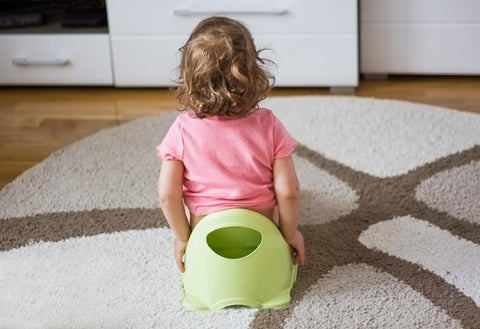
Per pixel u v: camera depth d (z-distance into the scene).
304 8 2.72
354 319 1.69
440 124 2.53
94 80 2.91
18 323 1.72
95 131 2.62
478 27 2.79
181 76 1.70
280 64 2.81
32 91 2.96
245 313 1.71
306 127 2.54
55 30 2.88
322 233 1.99
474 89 2.82
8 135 2.61
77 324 1.71
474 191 2.15
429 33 2.82
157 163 2.37
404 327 1.66
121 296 1.80
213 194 1.73
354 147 2.41
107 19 2.93
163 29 2.80
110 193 2.21
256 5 2.73
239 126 1.70
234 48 1.64
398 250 1.92
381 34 2.85
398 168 2.29
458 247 1.92
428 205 2.10
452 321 1.67
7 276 1.88
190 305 1.74
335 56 2.78
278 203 1.75
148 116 2.70
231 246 1.78
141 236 2.01
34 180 2.29
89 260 1.93
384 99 2.72
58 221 2.09
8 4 3.03
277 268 1.72
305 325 1.67
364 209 2.09
